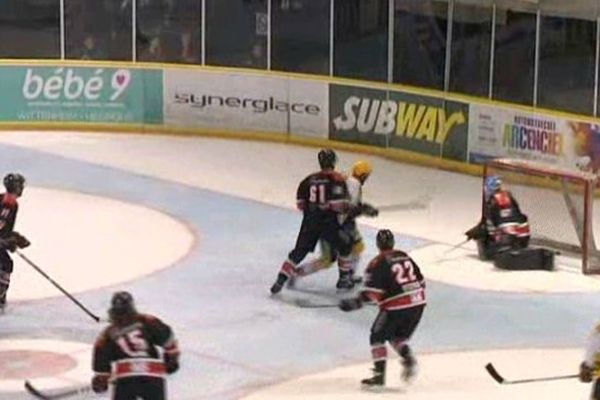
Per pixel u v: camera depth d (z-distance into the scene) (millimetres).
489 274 44375
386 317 33938
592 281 43938
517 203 47125
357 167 41719
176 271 44031
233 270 44312
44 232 48125
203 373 35094
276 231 49125
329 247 41656
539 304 41375
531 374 35344
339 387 34312
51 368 35188
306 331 38625
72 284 42375
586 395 33844
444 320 39719
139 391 27344
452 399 33500
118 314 27516
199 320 39375
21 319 39031
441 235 49094
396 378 35062
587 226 44750
